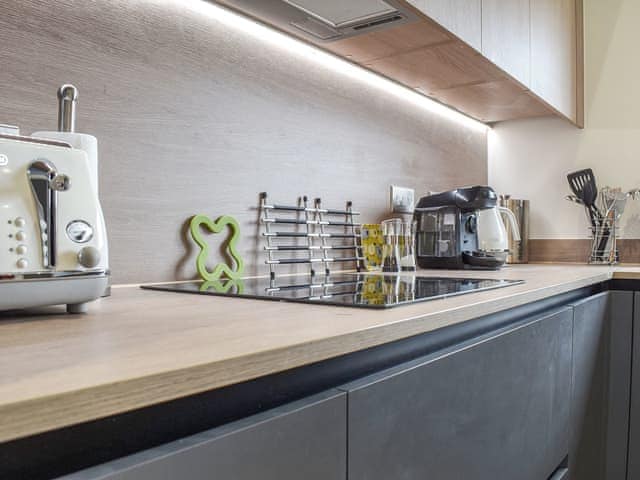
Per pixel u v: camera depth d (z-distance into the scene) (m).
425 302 0.85
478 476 0.87
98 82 1.05
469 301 0.87
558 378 1.27
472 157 2.55
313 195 1.58
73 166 0.69
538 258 2.56
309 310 0.75
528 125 2.59
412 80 1.86
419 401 0.72
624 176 2.40
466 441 0.83
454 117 2.40
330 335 0.56
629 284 1.86
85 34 1.03
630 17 2.42
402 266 1.74
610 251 2.32
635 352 1.81
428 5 1.28
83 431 0.41
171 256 1.19
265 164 1.42
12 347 0.49
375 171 1.85
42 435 0.39
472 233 1.90
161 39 1.17
